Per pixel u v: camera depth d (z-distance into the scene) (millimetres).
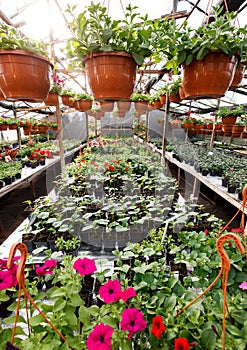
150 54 1073
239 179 2248
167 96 2133
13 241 1833
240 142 5828
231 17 1051
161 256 1503
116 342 768
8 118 4402
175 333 774
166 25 1034
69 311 835
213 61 1008
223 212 2916
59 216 1747
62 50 1282
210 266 1088
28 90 1046
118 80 1032
